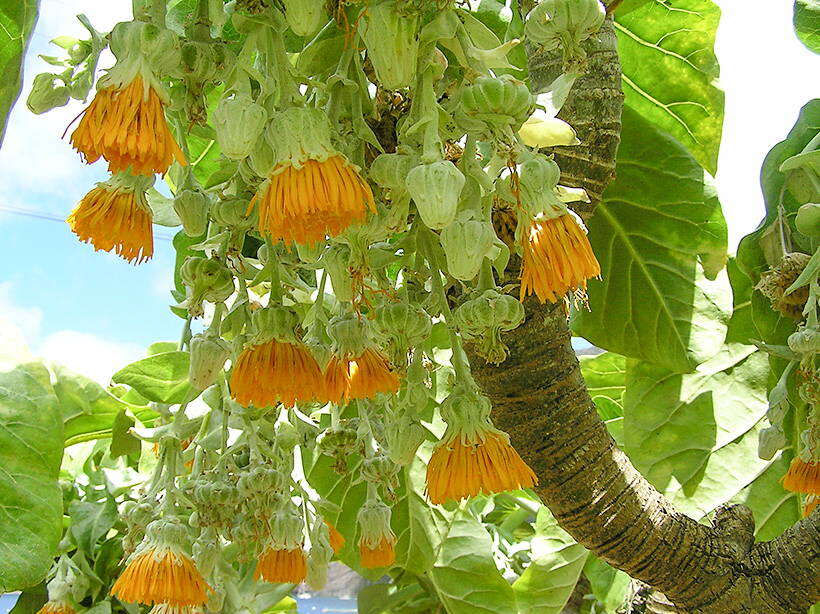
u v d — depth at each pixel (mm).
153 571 493
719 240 715
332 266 411
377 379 445
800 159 687
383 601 1187
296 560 536
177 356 741
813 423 601
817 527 590
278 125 342
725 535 606
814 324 629
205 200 445
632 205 728
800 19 815
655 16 819
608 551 574
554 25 379
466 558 980
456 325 406
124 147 317
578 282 365
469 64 363
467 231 352
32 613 1014
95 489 1085
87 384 969
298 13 333
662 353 749
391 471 553
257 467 518
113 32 342
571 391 546
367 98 394
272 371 411
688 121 852
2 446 761
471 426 406
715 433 838
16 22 347
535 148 387
